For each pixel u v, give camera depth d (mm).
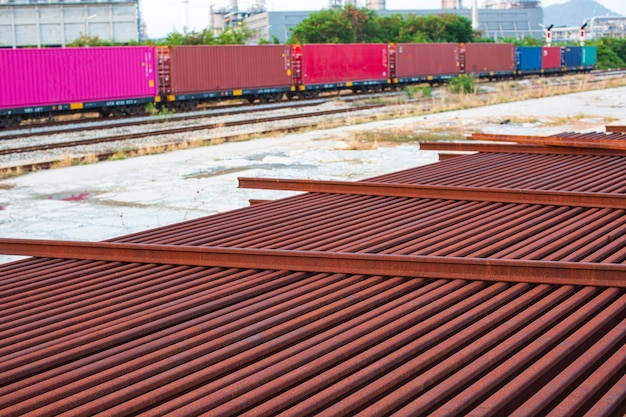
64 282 5340
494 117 29875
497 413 3131
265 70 37531
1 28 78875
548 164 9586
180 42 58125
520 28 189625
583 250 5105
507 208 7000
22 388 3479
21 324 4430
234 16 160375
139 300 4688
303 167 18422
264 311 4301
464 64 52781
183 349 3820
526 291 4562
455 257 4836
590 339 3807
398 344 3725
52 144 22172
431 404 3066
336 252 5176
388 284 4758
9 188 16625
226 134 24922
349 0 123312
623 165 9336
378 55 44344
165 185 16484
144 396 3260
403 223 6492
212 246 5891
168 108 34312
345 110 32969
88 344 3945
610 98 38656
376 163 18781
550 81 57844
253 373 3494
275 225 6715
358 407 3141
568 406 2969
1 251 6301
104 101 30344
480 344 3650
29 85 27500
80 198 15312
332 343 3740
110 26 80812
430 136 24219
